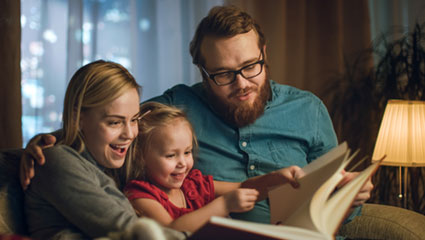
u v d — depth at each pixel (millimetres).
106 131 983
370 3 2879
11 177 981
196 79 2559
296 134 1437
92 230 860
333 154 981
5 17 1871
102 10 2406
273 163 1396
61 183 889
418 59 2281
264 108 1428
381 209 1417
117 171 1206
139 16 2479
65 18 2273
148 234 586
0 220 902
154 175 1181
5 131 1871
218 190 1308
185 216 1039
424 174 2211
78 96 990
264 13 2738
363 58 2754
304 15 2840
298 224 831
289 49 2836
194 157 1384
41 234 930
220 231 652
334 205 877
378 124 2305
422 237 1267
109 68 1017
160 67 2514
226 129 1403
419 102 1697
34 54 2217
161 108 1225
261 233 643
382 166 2215
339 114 2525
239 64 1267
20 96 1930
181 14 2564
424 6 2775
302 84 2838
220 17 1302
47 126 2246
